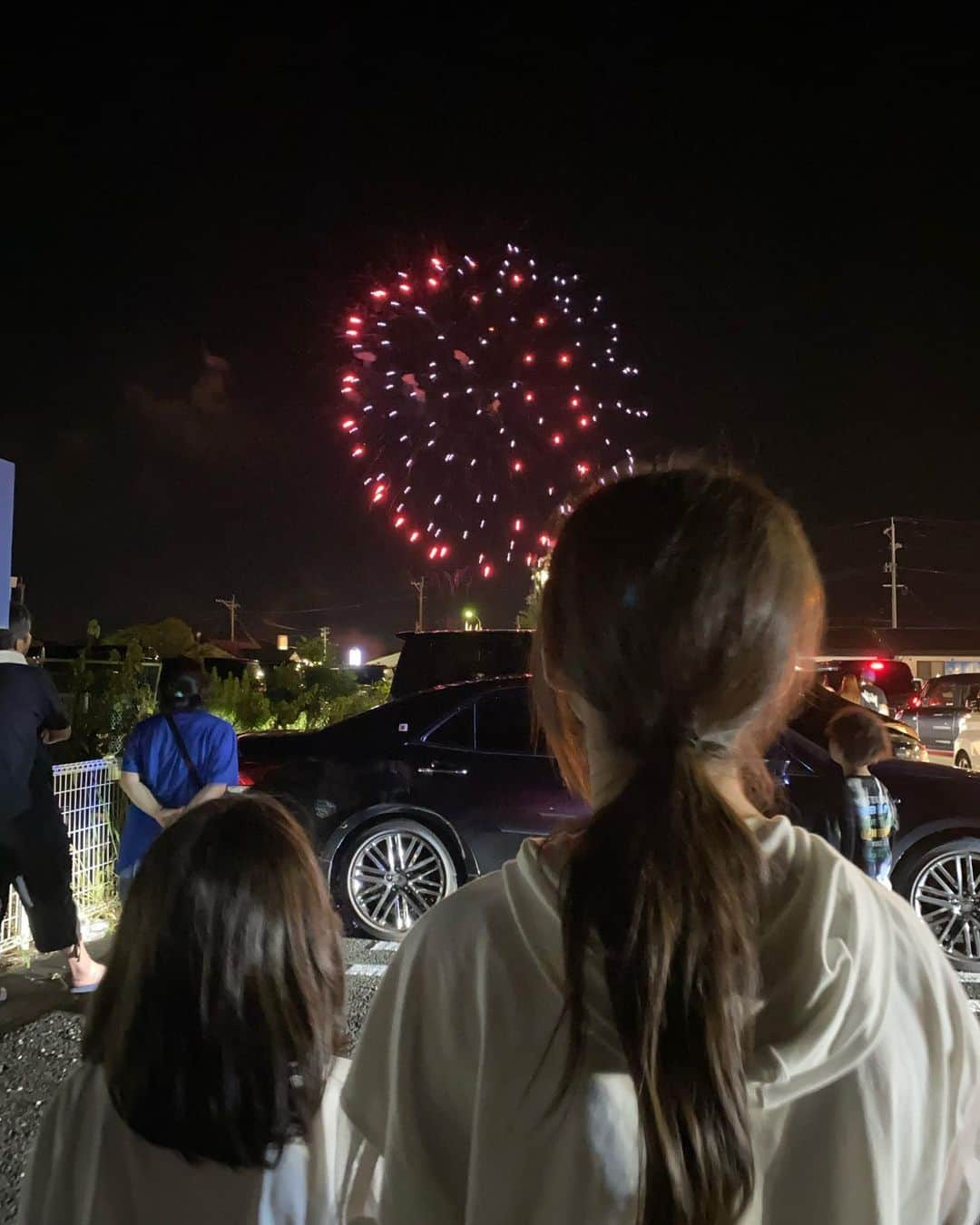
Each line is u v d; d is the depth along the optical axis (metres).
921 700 18.55
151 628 29.44
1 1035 4.20
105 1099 1.41
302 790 6.08
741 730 0.92
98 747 8.68
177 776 4.32
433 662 7.76
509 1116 0.85
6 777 4.33
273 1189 1.37
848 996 0.84
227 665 23.05
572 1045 0.82
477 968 0.92
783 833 0.93
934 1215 0.88
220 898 1.40
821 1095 0.84
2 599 6.25
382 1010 1.04
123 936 1.45
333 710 16.48
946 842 5.67
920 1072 0.89
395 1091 0.96
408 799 6.00
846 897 0.90
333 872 6.02
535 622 1.03
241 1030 1.37
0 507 6.23
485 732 6.13
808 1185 0.83
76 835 6.23
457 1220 0.92
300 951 1.45
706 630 0.88
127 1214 1.35
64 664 10.95
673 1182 0.77
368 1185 1.14
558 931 0.88
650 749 0.88
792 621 0.92
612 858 0.83
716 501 0.93
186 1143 1.34
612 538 0.93
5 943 5.34
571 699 0.99
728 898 0.81
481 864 5.95
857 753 5.13
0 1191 2.99
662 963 0.79
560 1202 0.82
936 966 0.94
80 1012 4.50
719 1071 0.77
